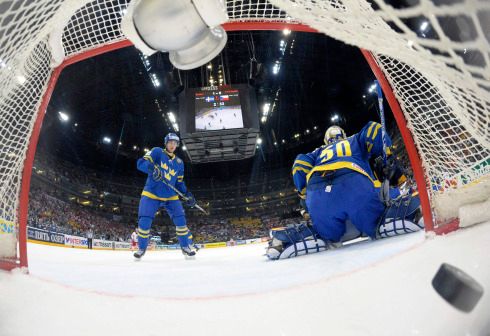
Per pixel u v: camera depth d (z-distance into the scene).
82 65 19.14
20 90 1.28
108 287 1.28
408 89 1.36
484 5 0.40
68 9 1.21
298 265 1.65
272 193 32.50
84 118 23.86
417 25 0.58
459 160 1.32
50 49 1.37
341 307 0.80
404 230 2.14
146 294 1.09
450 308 0.70
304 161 2.53
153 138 28.84
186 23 0.96
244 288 1.11
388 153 2.00
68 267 2.35
